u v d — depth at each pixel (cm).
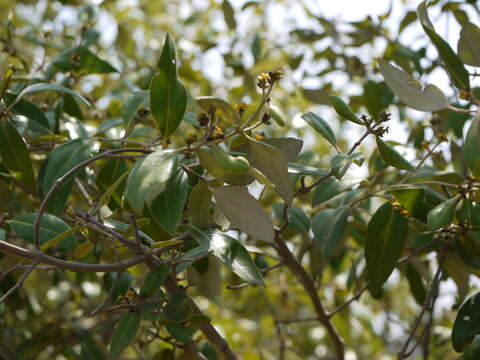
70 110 107
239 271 76
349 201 98
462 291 101
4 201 94
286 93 145
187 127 122
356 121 80
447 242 96
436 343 115
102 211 94
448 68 82
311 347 168
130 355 139
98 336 123
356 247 120
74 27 140
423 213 90
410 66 119
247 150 81
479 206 89
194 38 162
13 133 89
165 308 82
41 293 137
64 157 85
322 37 133
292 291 144
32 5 152
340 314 126
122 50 143
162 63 76
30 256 73
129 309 81
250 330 164
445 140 89
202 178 76
